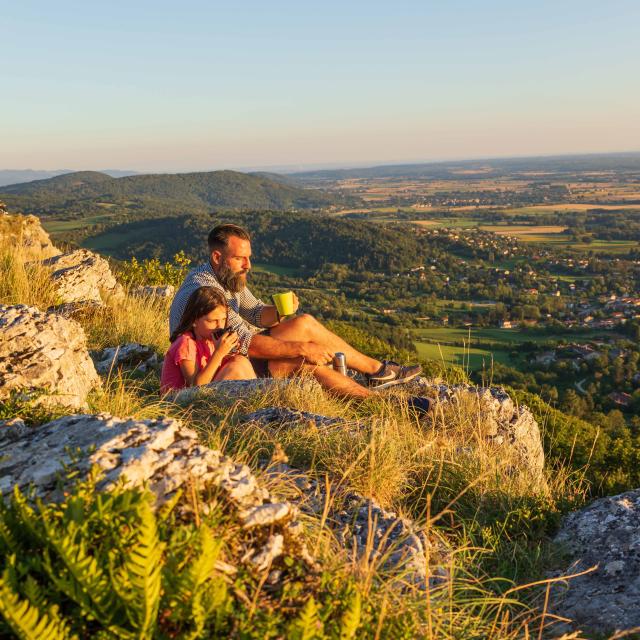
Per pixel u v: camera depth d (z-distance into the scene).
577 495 4.07
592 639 2.34
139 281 11.59
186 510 1.59
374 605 1.75
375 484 3.12
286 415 3.82
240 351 4.67
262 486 2.44
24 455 1.80
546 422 7.69
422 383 5.29
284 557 1.67
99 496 1.36
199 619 1.23
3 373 3.03
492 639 2.12
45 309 6.62
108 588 1.20
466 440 4.54
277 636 1.38
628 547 2.98
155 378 5.30
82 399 3.37
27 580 1.17
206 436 3.30
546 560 3.03
